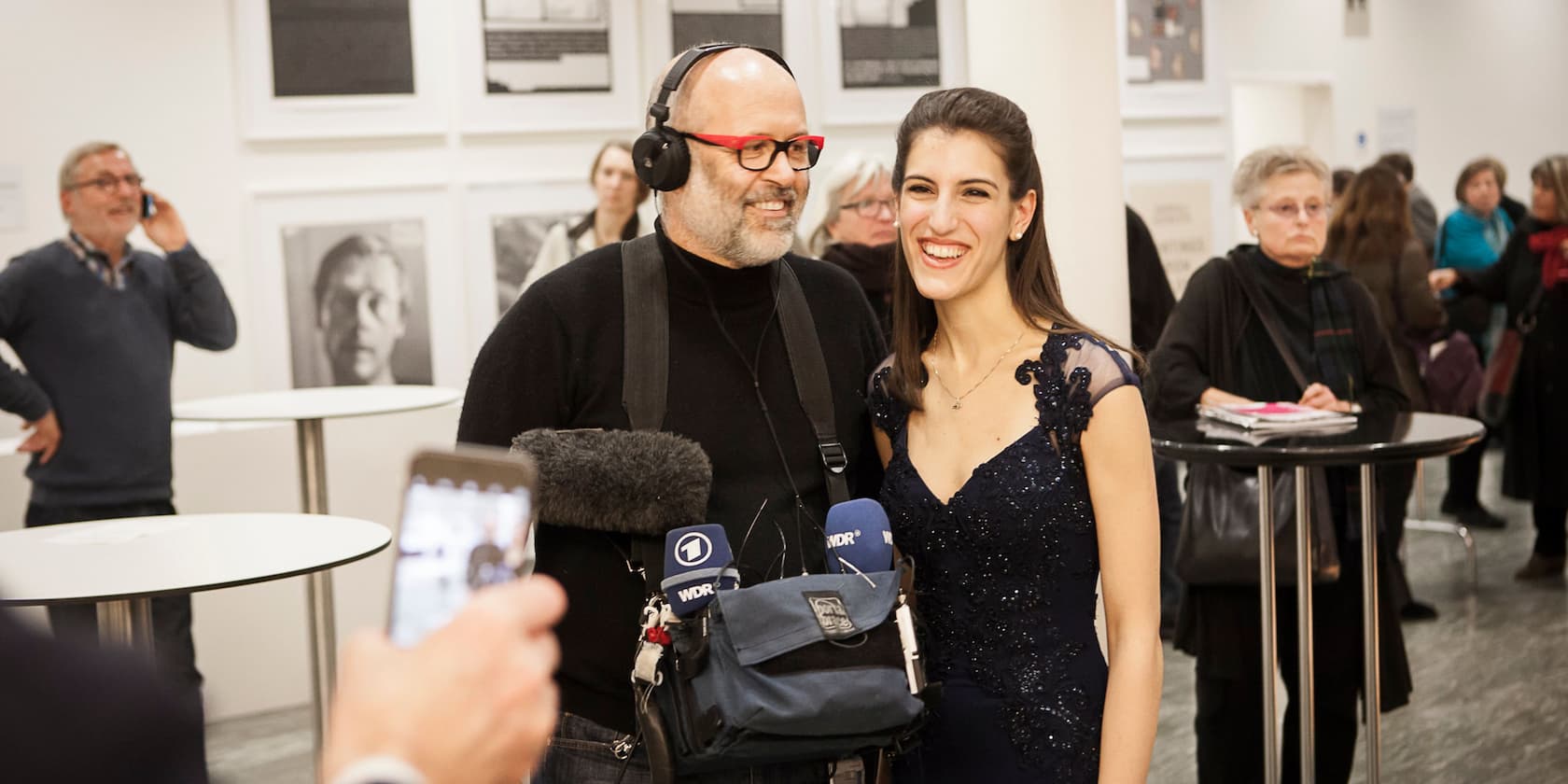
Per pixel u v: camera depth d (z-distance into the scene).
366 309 5.41
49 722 0.54
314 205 5.29
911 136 2.07
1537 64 10.56
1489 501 8.21
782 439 2.04
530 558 3.44
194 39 5.05
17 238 4.80
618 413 2.00
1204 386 3.54
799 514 2.03
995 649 2.03
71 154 4.33
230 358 5.17
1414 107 9.68
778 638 1.77
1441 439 2.98
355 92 5.34
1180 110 8.02
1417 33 9.65
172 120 5.03
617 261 2.05
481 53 5.59
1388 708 3.44
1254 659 3.46
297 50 5.22
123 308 4.39
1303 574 3.21
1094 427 2.01
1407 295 5.86
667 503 1.85
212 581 2.24
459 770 0.71
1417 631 5.74
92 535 2.67
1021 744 2.01
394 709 0.70
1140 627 2.00
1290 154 3.55
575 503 1.85
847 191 4.58
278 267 5.23
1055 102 3.49
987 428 2.08
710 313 2.04
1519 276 6.40
